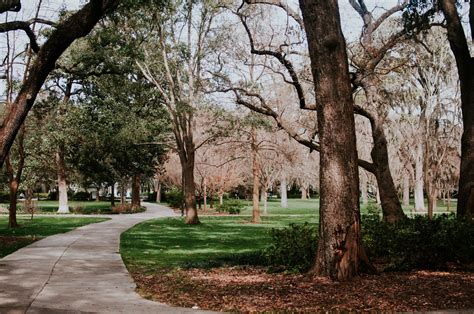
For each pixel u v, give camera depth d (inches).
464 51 514.9
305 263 397.1
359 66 584.7
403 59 721.6
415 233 405.4
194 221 1184.2
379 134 600.1
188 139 1211.9
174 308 293.6
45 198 3171.8
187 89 1267.2
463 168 500.1
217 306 299.3
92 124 1471.5
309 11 366.0
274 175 1656.0
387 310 274.8
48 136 1451.8
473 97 504.1
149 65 1242.6
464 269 399.9
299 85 592.4
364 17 652.1
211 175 1802.4
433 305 283.9
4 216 1456.7
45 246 641.0
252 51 607.2
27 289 352.8
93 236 797.2
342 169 355.3
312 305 291.0
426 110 1010.1
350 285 332.8
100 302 310.8
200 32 1179.3
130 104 1467.8
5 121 433.1
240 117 1175.6
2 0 453.7
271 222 1256.2
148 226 1072.2
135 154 1701.5
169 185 2368.4
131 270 455.8
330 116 358.0
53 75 1311.5
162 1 721.6
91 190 3282.5
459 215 471.5
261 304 299.7
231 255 555.8
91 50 871.1
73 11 825.5
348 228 353.1
